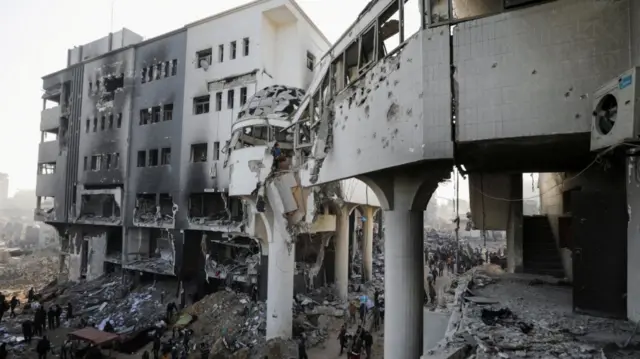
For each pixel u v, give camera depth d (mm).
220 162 30672
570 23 6684
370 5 10734
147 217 34688
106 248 39781
